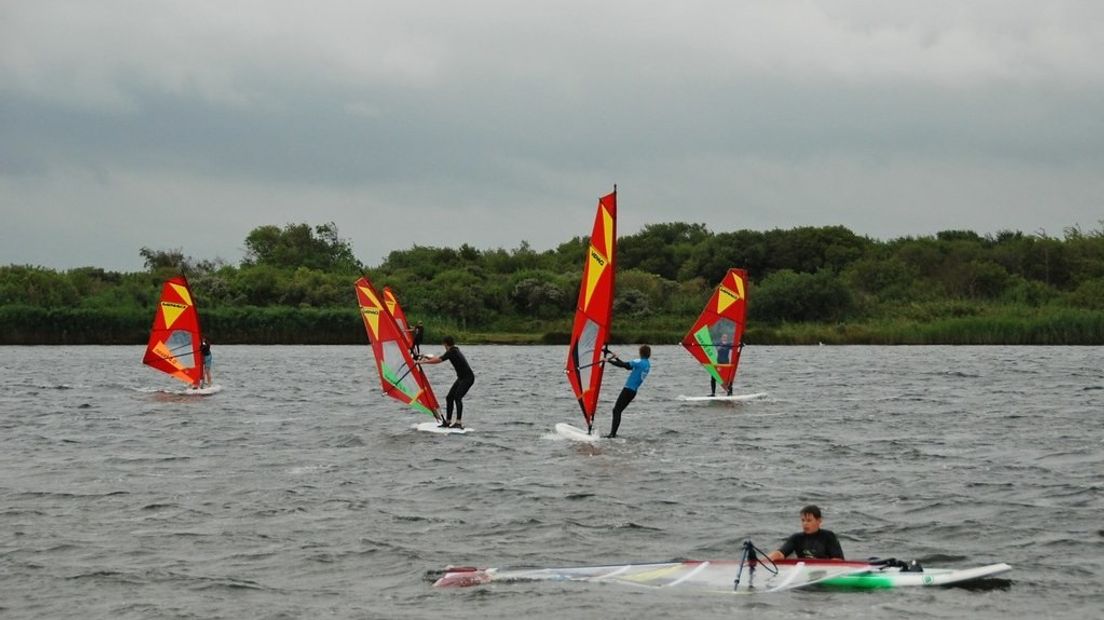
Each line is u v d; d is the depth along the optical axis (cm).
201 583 2247
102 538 2612
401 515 2841
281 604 2109
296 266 16812
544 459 3719
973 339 12738
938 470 3497
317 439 4234
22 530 2689
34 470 3534
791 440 4197
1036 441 4162
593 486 3212
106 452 3922
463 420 4922
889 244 18225
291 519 2800
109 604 2117
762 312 14212
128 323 12706
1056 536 2597
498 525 2731
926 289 15638
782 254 17162
